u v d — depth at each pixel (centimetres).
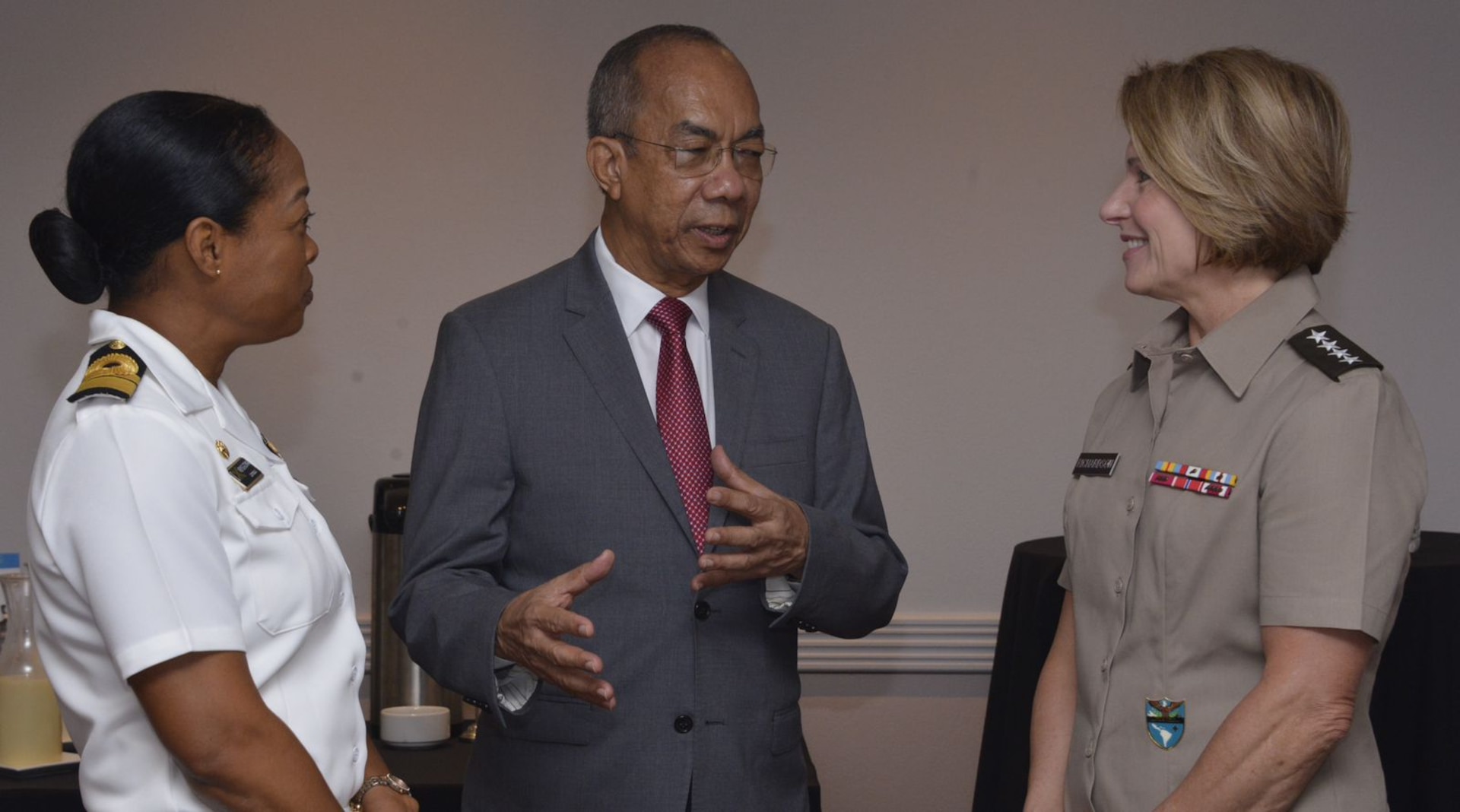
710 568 154
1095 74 301
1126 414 160
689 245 169
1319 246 142
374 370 296
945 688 304
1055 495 304
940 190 302
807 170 301
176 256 126
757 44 299
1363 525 129
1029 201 302
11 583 214
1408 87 300
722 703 167
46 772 206
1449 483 301
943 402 303
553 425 170
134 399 120
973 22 301
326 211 295
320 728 132
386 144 296
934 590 304
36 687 209
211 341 132
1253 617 138
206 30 293
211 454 124
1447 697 214
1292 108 139
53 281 127
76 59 291
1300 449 134
